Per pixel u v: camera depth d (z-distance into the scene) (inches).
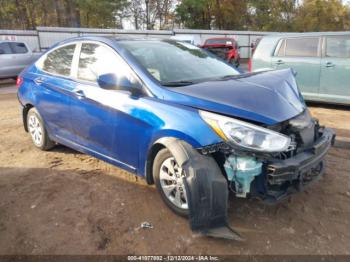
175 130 110.4
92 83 144.2
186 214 116.0
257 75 138.8
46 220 119.4
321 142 120.2
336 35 280.1
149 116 118.5
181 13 1606.8
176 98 115.4
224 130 102.9
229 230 102.3
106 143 140.8
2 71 538.6
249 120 104.7
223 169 107.7
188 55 156.3
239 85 121.6
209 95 112.5
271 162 102.3
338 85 278.4
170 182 120.9
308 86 294.7
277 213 121.6
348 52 272.8
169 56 146.9
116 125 131.8
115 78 127.0
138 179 150.9
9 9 1357.0
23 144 203.5
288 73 145.2
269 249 103.0
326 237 108.5
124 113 127.1
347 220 117.5
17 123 260.7
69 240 108.3
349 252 101.4
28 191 140.9
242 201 129.2
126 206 127.7
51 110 169.0
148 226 115.0
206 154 106.2
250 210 123.4
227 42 713.0
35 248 104.8
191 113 109.5
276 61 310.0
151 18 1721.2
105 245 105.9
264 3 1752.0
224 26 1702.8
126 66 131.6
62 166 167.0
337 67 275.7
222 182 101.3
